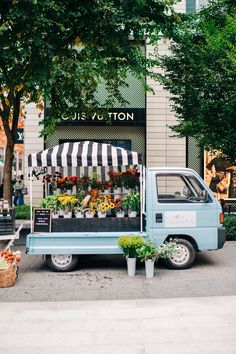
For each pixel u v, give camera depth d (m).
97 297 6.49
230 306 5.90
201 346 4.56
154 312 5.67
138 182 8.66
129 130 16.14
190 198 8.23
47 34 9.39
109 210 8.46
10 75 9.64
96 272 8.12
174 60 11.70
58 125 15.70
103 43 9.95
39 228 8.00
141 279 7.54
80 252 7.92
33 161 7.81
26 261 9.08
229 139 10.74
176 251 8.15
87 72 9.01
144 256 7.54
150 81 15.84
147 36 11.10
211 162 15.90
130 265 7.76
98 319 5.43
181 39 11.16
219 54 10.88
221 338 4.77
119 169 9.27
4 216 8.62
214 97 11.16
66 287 7.08
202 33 11.33
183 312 5.66
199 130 11.41
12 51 8.98
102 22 9.23
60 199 8.18
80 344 4.64
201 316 5.50
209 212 8.16
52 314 5.64
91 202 8.27
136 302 6.15
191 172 8.28
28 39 8.77
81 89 9.77
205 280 7.39
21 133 16.62
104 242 7.95
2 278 7.04
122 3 9.49
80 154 7.80
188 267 8.21
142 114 15.85
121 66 10.50
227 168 15.84
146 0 9.39
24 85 9.34
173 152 15.98
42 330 5.07
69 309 5.84
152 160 15.91
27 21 8.57
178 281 7.36
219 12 11.27
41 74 8.77
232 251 9.80
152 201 8.09
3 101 10.29
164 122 15.90
